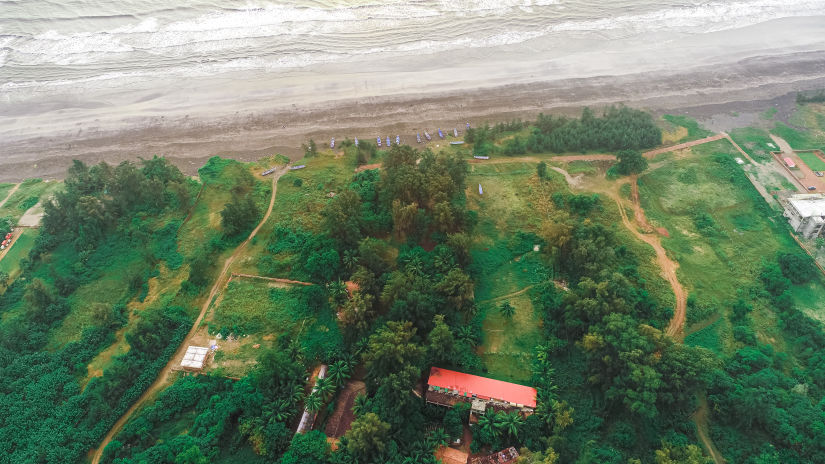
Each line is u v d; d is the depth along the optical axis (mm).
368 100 159750
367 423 77625
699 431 87000
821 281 108875
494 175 129125
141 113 156125
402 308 90000
